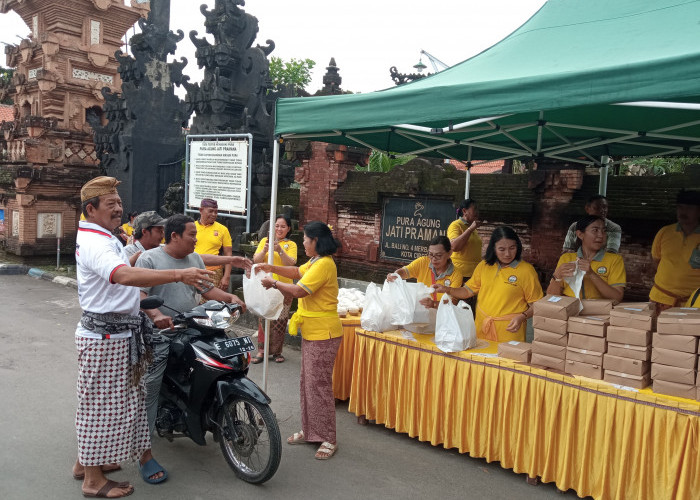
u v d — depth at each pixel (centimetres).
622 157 695
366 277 836
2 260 1456
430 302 466
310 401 428
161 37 1284
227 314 391
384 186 802
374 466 414
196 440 395
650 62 288
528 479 392
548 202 657
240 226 967
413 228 783
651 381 359
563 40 412
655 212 591
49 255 1430
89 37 1541
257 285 460
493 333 449
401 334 468
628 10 412
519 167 1121
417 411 448
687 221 485
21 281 1230
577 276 406
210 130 1009
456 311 425
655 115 462
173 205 1075
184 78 1307
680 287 491
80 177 1458
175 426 402
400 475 402
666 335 335
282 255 612
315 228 418
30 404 509
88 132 1502
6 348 689
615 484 353
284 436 464
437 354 435
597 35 395
